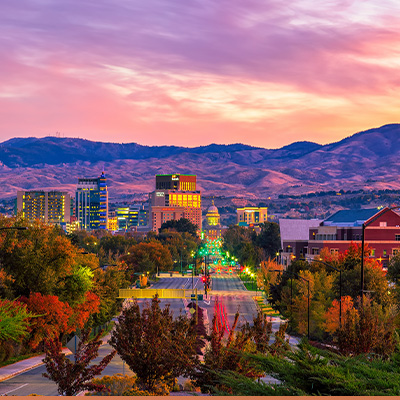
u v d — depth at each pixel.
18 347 76.56
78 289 87.69
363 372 13.00
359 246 109.75
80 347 42.66
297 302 93.44
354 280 89.56
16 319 54.44
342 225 171.88
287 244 185.12
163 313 45.31
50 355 41.09
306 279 88.94
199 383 36.12
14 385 56.19
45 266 83.50
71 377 40.81
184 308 143.00
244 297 177.12
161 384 43.81
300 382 13.65
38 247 84.38
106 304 107.56
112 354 43.03
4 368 66.75
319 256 135.12
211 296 179.75
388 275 100.50
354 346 39.00
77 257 100.38
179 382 55.53
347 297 82.88
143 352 42.62
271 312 137.38
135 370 43.06
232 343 37.12
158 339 42.97
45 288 82.25
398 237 155.25
